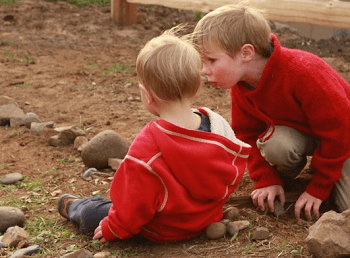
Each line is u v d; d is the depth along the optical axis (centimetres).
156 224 224
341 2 503
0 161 360
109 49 710
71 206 258
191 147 208
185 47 212
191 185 212
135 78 578
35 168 348
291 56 237
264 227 241
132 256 221
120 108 484
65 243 239
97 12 899
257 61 240
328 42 738
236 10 234
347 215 212
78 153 373
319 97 232
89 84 557
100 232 232
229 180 223
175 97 210
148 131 212
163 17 894
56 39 745
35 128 415
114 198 214
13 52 673
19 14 854
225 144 217
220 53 231
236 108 275
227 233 235
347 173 259
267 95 246
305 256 212
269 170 268
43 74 588
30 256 222
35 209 282
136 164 205
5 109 440
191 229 225
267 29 235
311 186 256
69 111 475
